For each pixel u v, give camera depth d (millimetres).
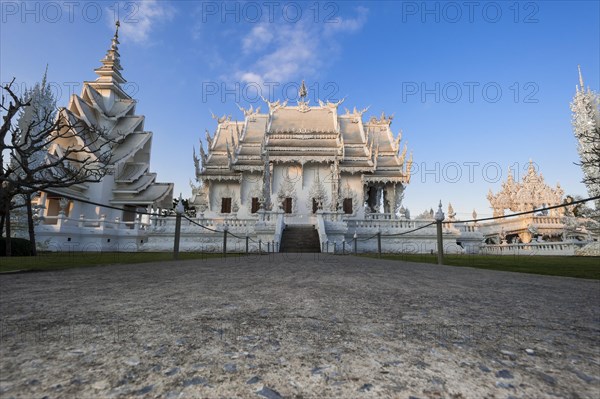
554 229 34281
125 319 2139
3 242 13859
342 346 1607
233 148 35188
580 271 6637
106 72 33250
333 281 4395
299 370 1308
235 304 2682
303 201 34500
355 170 33750
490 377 1233
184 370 1301
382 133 38938
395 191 34906
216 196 35781
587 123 22781
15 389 1108
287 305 2645
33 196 21719
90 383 1168
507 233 37875
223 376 1247
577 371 1294
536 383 1179
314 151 34625
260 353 1505
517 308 2559
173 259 10477
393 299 2959
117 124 32281
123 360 1401
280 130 36844
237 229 23422
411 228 24891
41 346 1581
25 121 22047
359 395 1088
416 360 1415
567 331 1886
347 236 24312
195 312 2363
